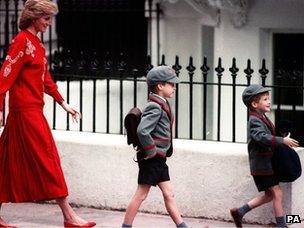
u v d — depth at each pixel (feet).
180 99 68.23
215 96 64.95
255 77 62.23
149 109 42.14
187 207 47.32
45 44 71.51
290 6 60.49
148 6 68.95
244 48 62.28
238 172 46.29
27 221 46.65
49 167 44.27
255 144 43.73
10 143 44.60
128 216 43.27
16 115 44.34
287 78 47.80
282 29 61.93
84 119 64.28
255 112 43.65
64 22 71.67
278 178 43.80
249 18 61.82
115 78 50.24
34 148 44.19
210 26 66.28
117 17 71.26
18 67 43.47
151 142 41.93
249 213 46.06
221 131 64.13
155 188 47.75
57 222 46.52
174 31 68.54
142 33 70.79
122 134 50.29
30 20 43.75
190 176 47.14
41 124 44.29
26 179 44.55
